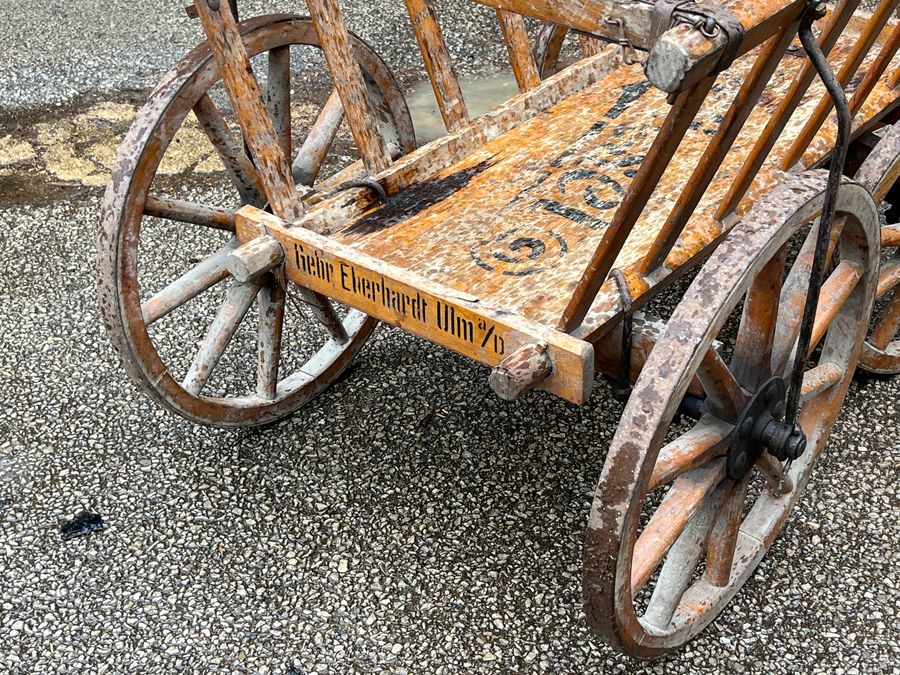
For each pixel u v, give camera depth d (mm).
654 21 1334
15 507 2293
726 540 1875
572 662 1919
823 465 2340
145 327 2133
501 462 2371
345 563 2139
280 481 2344
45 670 1932
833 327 2027
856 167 2629
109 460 2418
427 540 2184
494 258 2008
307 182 2545
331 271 1948
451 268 1983
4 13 4719
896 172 1987
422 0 2254
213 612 2043
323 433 2473
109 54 4344
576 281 1910
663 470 1607
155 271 3062
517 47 2527
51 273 3078
